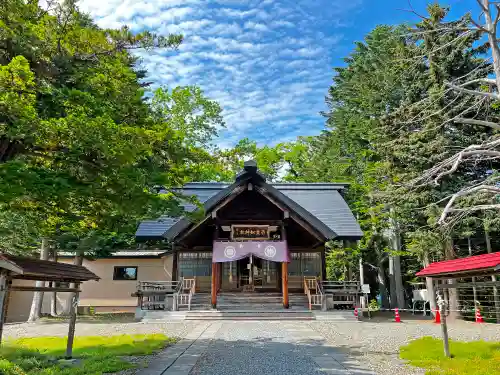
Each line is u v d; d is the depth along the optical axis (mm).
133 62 7551
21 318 21000
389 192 17531
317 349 8688
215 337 10547
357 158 26156
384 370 6605
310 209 20906
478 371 6199
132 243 23453
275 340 10016
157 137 6977
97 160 5520
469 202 15070
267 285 19391
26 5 5984
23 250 12180
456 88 11461
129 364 6953
